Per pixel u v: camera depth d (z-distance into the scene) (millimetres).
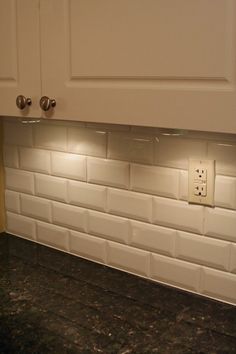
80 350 1054
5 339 1101
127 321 1178
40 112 1128
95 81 1007
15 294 1326
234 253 1219
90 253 1542
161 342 1086
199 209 1257
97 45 984
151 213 1355
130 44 932
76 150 1503
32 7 1078
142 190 1363
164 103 904
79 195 1528
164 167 1303
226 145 1182
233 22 790
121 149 1386
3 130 1711
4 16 1146
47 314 1214
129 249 1432
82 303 1272
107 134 1409
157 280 1386
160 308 1239
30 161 1653
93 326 1155
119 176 1407
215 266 1258
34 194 1673
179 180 1279
